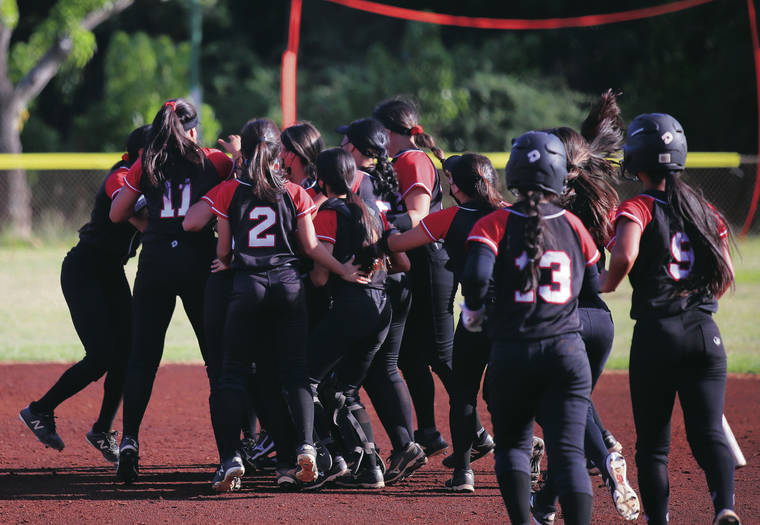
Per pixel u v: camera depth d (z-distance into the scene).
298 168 20.69
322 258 18.62
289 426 19.52
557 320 14.17
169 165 19.56
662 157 15.53
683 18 99.50
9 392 30.50
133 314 20.14
